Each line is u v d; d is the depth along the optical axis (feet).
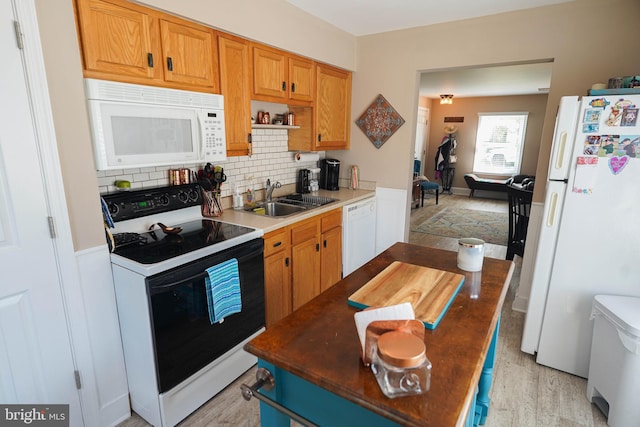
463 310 3.90
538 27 8.63
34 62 4.45
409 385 2.56
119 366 5.86
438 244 15.53
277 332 3.49
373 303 3.94
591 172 6.24
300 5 8.57
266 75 8.28
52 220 4.83
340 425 3.02
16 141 4.41
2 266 4.45
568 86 8.48
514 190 11.69
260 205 9.59
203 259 5.83
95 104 5.10
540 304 7.23
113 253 5.57
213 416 6.06
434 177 30.12
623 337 5.45
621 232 6.20
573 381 6.89
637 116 5.80
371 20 9.68
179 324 5.58
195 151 6.65
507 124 26.55
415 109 10.91
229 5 6.95
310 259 9.03
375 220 12.03
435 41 10.03
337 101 11.12
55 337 5.03
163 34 5.98
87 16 4.97
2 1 4.13
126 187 6.45
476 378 2.81
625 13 7.66
